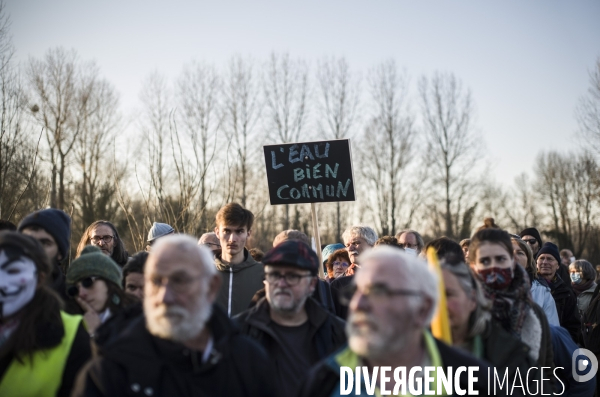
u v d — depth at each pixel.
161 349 2.64
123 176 23.50
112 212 22.67
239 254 5.33
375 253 2.62
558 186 41.41
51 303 3.11
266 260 3.71
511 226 43.47
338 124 34.53
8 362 3.00
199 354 2.69
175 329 2.59
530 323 3.66
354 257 6.13
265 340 3.78
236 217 5.27
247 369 2.79
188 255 2.69
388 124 34.94
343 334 3.83
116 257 6.00
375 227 34.75
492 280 3.70
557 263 6.52
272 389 2.86
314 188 6.53
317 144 6.57
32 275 3.05
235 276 5.23
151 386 2.58
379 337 2.46
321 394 2.67
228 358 2.76
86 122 26.75
